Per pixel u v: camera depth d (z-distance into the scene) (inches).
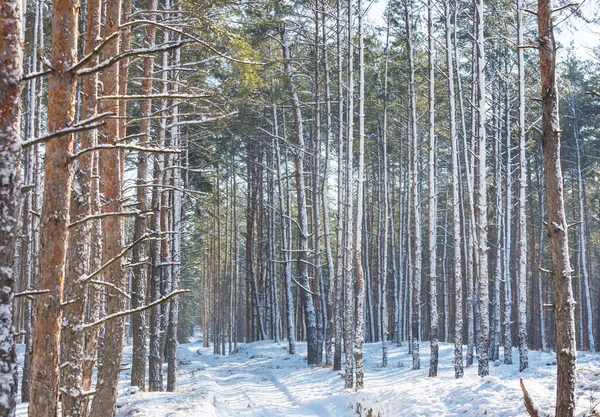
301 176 1136.8
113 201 371.2
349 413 593.0
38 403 203.6
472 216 948.0
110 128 396.8
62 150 211.6
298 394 761.6
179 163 880.3
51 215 209.8
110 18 390.6
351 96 848.3
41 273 208.8
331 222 1902.1
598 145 1482.5
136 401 563.8
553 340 1668.3
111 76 392.8
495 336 994.7
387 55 1156.5
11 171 152.2
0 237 148.9
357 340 730.8
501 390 437.1
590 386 401.1
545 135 310.3
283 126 1312.7
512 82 1059.9
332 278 1051.3
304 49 1148.5
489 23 917.8
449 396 466.9
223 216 1755.7
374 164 1663.4
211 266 2038.6
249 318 1935.3
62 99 210.4
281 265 2108.8
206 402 559.5
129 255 608.4
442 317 2070.6
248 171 1619.1
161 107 666.8
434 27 1058.7
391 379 831.7
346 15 956.0
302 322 1904.5
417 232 1003.9
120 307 393.7
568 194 1875.0
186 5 524.4
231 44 552.4
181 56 748.6
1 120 152.1
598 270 2044.8
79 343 271.7
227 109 708.0
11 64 154.6
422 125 1411.2
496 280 1031.0
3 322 147.6
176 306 789.9
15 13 156.3
